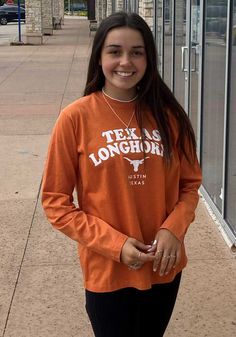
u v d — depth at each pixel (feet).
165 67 28.27
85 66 60.39
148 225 7.59
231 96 15.55
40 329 12.01
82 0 313.94
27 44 89.61
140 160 7.39
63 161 7.61
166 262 7.38
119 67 7.41
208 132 18.54
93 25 119.75
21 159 25.07
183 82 22.70
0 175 22.77
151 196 7.51
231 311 12.56
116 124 7.51
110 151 7.37
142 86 7.68
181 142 7.89
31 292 13.48
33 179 22.21
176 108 7.87
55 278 14.12
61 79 50.60
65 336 11.74
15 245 16.08
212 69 17.67
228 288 13.53
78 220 7.48
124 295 7.78
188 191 8.03
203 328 11.96
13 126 31.81
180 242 7.54
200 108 19.13
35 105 38.37
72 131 7.55
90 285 7.85
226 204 16.42
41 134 29.81
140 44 7.44
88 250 7.76
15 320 12.37
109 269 7.64
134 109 7.59
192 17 20.54
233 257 15.14
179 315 12.42
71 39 101.91
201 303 12.89
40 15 89.35
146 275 7.62
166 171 7.61
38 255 15.43
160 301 8.10
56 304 12.95
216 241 16.11
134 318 8.06
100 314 7.93
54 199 7.63
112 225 7.47
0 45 89.56
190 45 20.84
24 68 59.36
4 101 40.06
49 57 70.38
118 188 7.41
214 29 17.24
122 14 7.52
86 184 7.54
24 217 18.19
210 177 18.53
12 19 167.02
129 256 7.18
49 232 16.94
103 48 7.53
